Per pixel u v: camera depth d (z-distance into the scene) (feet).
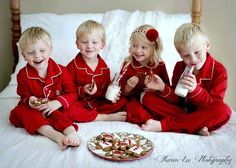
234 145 4.02
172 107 4.93
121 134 4.22
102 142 3.96
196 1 6.88
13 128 4.57
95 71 5.44
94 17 6.98
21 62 6.25
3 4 7.33
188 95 4.68
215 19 7.28
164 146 3.95
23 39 4.66
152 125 4.58
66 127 4.39
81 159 3.58
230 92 7.64
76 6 7.47
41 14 6.95
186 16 6.91
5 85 7.89
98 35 5.19
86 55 5.25
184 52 4.64
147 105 5.00
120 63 6.20
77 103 5.07
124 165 3.48
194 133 4.60
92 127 4.62
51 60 5.12
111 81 5.47
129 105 5.14
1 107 5.33
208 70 4.88
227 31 7.29
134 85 5.25
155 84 5.02
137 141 4.01
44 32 4.77
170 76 5.99
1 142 4.02
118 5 7.45
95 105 5.37
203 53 4.67
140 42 5.11
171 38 6.50
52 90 5.02
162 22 6.59
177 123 4.58
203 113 4.51
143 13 6.85
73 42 6.46
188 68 4.69
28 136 4.28
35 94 4.95
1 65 7.76
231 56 7.41
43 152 3.76
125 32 6.57
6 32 7.52
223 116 4.49
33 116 4.40
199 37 4.55
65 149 3.86
